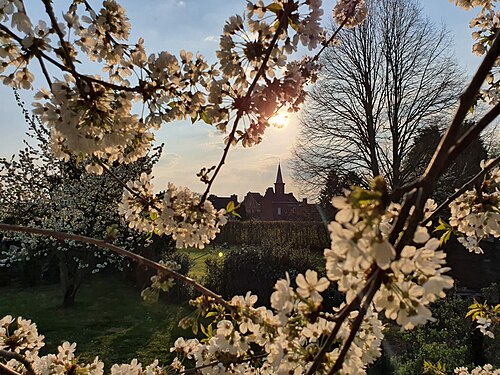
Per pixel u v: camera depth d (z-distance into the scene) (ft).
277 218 174.09
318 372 4.42
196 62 6.32
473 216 6.27
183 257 38.55
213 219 7.55
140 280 40.63
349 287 2.80
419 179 2.35
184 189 7.58
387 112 61.21
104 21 6.17
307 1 5.59
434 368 10.81
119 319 31.99
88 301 37.35
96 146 5.65
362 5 8.98
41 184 36.96
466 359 17.15
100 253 37.96
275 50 5.71
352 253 2.30
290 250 33.99
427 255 2.78
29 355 7.42
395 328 20.90
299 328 4.44
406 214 2.36
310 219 94.27
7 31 4.96
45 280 45.14
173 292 36.19
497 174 6.24
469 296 27.96
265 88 5.80
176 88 6.22
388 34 59.26
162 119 6.12
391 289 2.81
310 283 3.48
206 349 6.60
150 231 7.86
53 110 5.30
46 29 5.06
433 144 58.59
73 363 7.43
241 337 5.67
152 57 6.12
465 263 35.53
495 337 16.72
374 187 2.34
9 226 5.36
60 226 34.96
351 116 62.03
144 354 24.98
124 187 7.66
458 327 19.27
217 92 5.96
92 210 36.42
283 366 4.42
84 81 5.33
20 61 5.29
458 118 2.40
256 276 32.01
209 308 6.33
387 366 17.79
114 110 5.72
